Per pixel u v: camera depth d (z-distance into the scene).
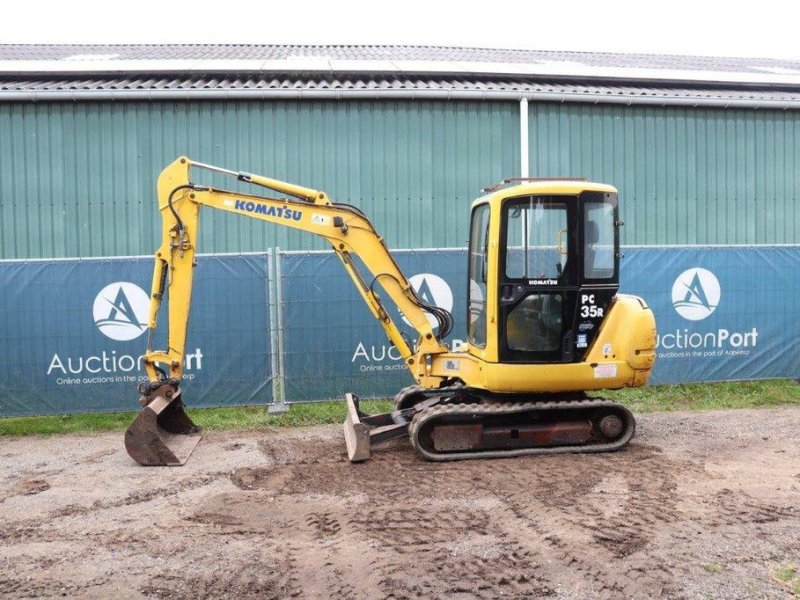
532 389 7.29
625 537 5.16
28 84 12.17
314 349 10.02
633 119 13.08
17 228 11.92
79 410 9.74
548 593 4.38
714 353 10.81
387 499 6.11
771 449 7.64
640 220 13.16
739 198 13.54
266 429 9.07
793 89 14.27
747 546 5.02
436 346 7.97
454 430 7.26
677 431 8.48
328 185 12.26
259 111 12.12
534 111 12.71
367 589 4.44
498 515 5.66
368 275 10.01
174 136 12.02
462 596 4.36
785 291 10.94
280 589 4.49
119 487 6.67
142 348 9.83
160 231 12.05
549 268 7.25
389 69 13.19
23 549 5.18
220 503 6.11
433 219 12.44
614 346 7.35
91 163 11.95
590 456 7.36
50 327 9.67
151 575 4.71
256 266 9.92
